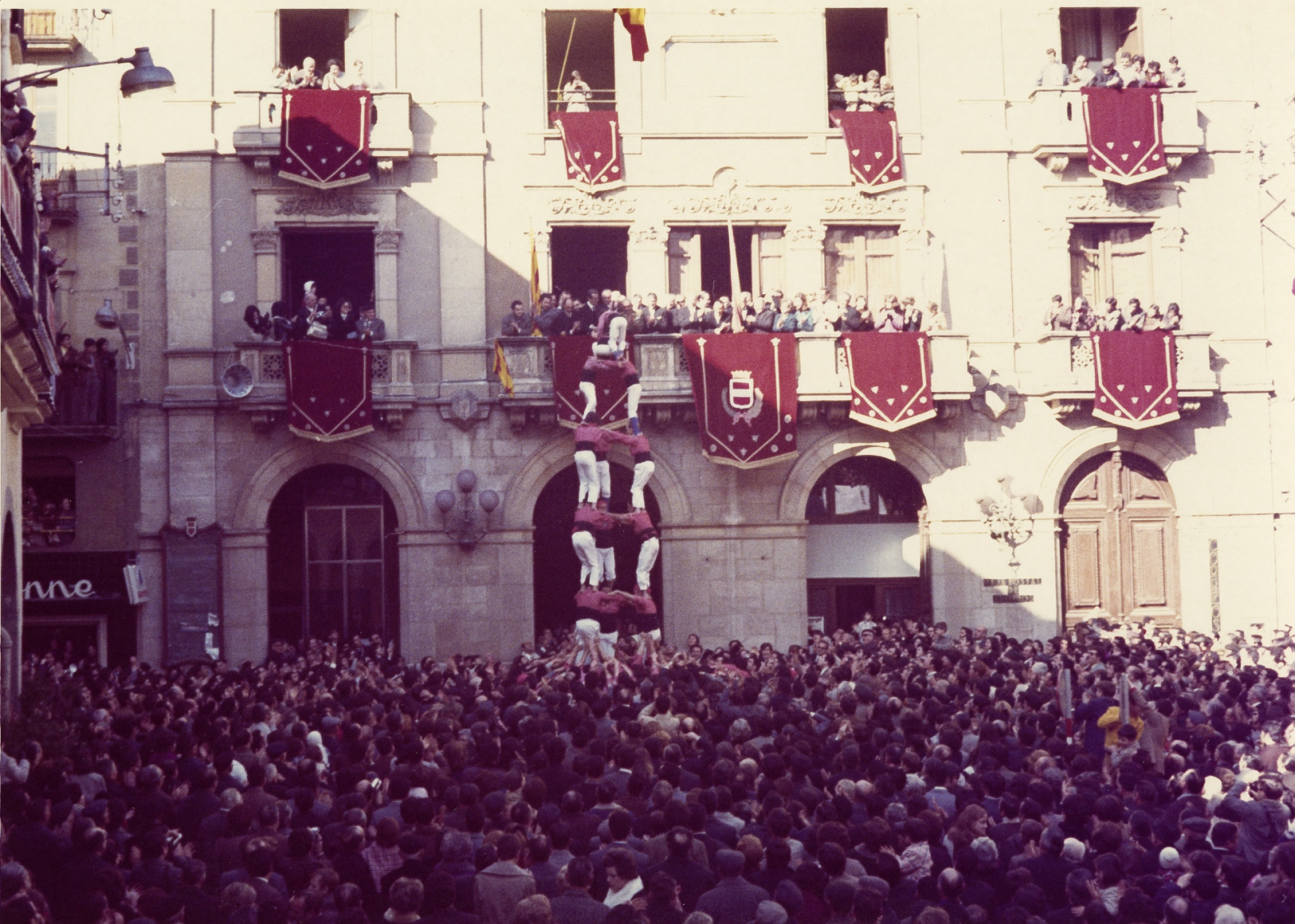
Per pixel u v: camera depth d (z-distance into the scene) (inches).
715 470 1465.3
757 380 1425.9
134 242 1429.6
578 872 438.6
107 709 915.4
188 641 1405.0
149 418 1421.0
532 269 1448.1
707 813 532.7
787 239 1502.2
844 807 528.4
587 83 1536.7
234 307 1441.9
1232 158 1535.4
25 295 758.5
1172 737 841.5
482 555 1445.6
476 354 1456.7
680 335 1439.5
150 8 1430.9
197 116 1432.1
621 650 1146.0
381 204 1459.2
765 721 733.9
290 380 1391.5
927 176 1505.9
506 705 851.4
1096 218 1518.2
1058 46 1523.1
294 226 1450.5
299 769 595.8
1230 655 1286.9
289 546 1464.1
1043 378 1486.2
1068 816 538.0
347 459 1443.2
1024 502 1487.5
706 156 1493.6
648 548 1118.4
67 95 1421.0
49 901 466.3
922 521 1510.8
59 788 589.6
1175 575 1521.9
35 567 1392.7
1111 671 978.1
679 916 426.6
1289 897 453.4
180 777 645.9
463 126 1470.2
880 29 1540.4
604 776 589.0
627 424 1423.5
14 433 979.3
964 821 510.9
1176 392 1462.8
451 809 536.1
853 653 1160.2
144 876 486.6
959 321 1499.8
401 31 1475.1
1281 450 1521.9
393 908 427.8
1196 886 471.2
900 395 1430.9
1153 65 1505.9
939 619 1476.4
